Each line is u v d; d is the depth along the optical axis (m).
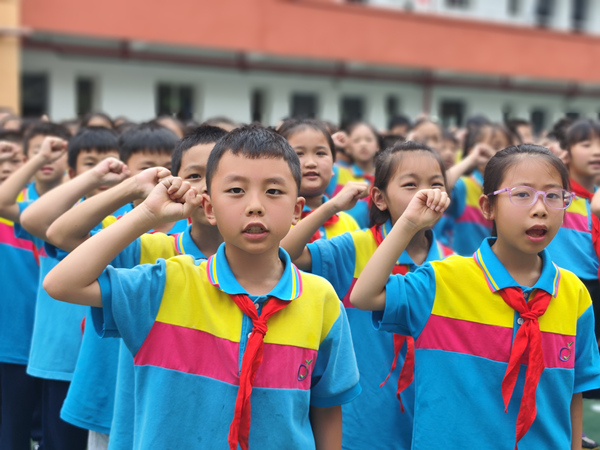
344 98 16.94
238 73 15.42
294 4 15.24
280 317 1.75
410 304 2.02
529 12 19.08
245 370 1.66
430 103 17.52
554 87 18.88
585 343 2.07
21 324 3.39
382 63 16.31
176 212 1.67
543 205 1.96
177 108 15.07
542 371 1.96
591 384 2.06
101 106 14.19
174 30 14.15
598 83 18.88
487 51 17.42
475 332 2.01
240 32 14.75
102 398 2.60
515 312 2.00
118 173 2.27
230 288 1.73
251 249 1.69
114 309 1.67
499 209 2.03
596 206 3.08
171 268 1.78
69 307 3.01
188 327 1.74
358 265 2.66
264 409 1.70
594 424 4.09
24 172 2.99
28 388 3.33
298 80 16.14
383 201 2.73
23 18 12.96
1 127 5.25
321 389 1.82
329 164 3.20
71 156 3.63
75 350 2.98
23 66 13.55
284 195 1.70
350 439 2.60
